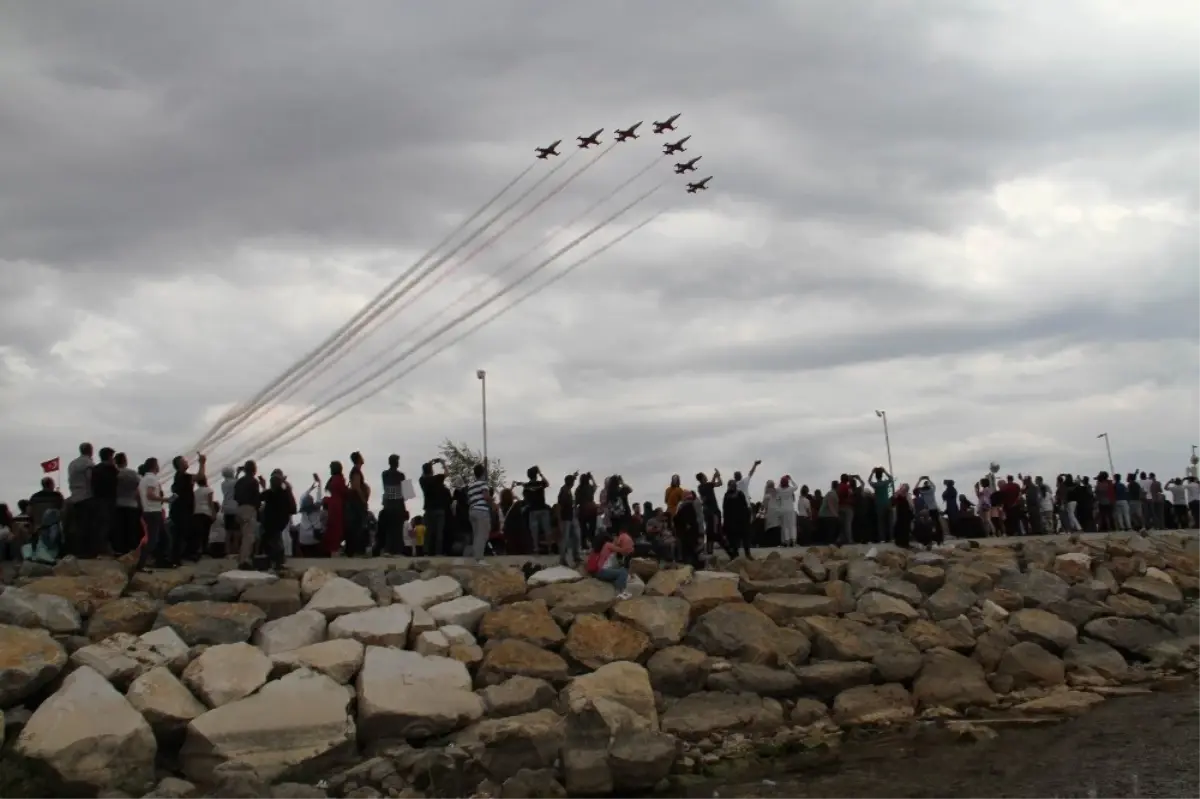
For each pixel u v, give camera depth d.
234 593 20.81
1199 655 25.48
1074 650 24.14
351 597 20.92
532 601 22.06
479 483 24.97
